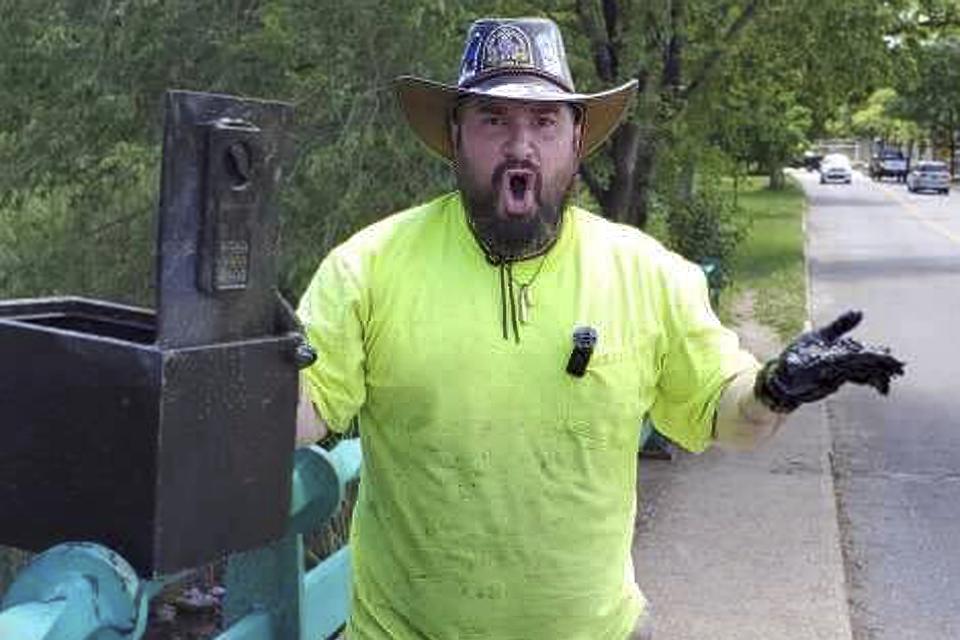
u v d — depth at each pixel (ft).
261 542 6.37
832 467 28.89
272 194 6.04
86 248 25.46
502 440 7.67
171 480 5.79
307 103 21.40
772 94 38.17
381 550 8.14
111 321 7.32
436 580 7.94
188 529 5.94
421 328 7.64
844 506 25.89
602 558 7.98
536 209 7.59
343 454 9.71
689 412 8.11
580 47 29.27
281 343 6.19
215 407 5.94
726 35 34.19
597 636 8.10
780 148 43.70
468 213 7.73
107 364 5.78
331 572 10.37
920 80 39.99
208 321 5.87
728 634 18.19
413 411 7.71
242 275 5.93
